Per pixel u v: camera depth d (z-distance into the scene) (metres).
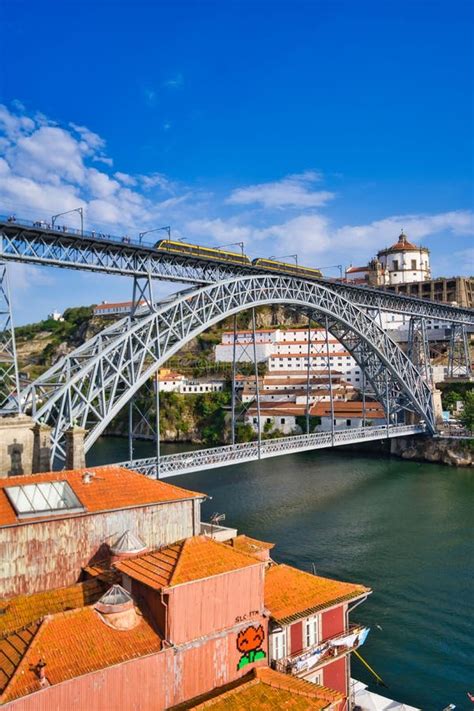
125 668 20.80
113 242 54.75
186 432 142.25
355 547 55.31
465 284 172.00
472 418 105.94
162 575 23.64
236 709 21.02
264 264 76.12
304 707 21.41
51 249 51.41
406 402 110.06
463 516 65.69
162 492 31.95
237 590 24.47
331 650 27.56
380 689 32.34
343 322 86.75
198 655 22.88
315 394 132.75
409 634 38.31
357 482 86.12
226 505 72.56
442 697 31.69
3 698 18.17
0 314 45.84
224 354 167.25
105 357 53.59
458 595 44.12
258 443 69.31
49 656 20.20
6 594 25.73
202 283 65.06
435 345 154.25
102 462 101.50
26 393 50.69
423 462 103.38
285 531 60.81
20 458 43.22
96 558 28.45
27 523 26.28
